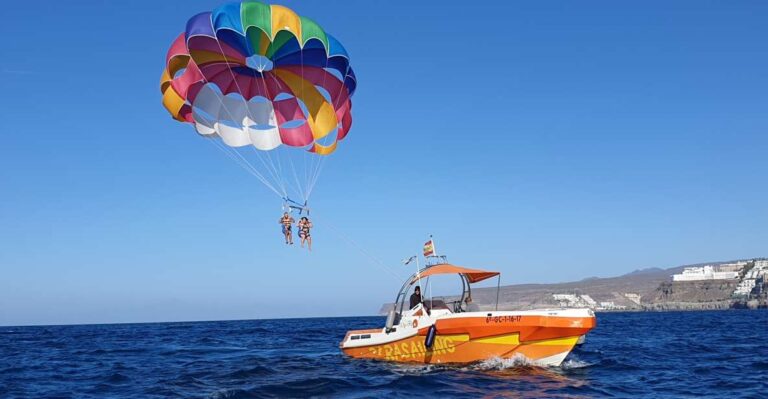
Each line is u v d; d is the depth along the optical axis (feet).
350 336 61.46
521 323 48.85
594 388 43.60
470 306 54.90
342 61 57.88
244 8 54.13
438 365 53.36
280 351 85.66
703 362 62.59
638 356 69.62
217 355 81.30
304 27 55.93
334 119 61.46
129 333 185.37
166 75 58.18
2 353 93.86
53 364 71.92
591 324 47.85
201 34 54.08
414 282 56.13
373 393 41.37
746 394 41.88
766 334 116.26
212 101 60.80
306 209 57.36
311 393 42.19
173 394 44.62
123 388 49.37
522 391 41.75
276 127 64.13
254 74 63.00
